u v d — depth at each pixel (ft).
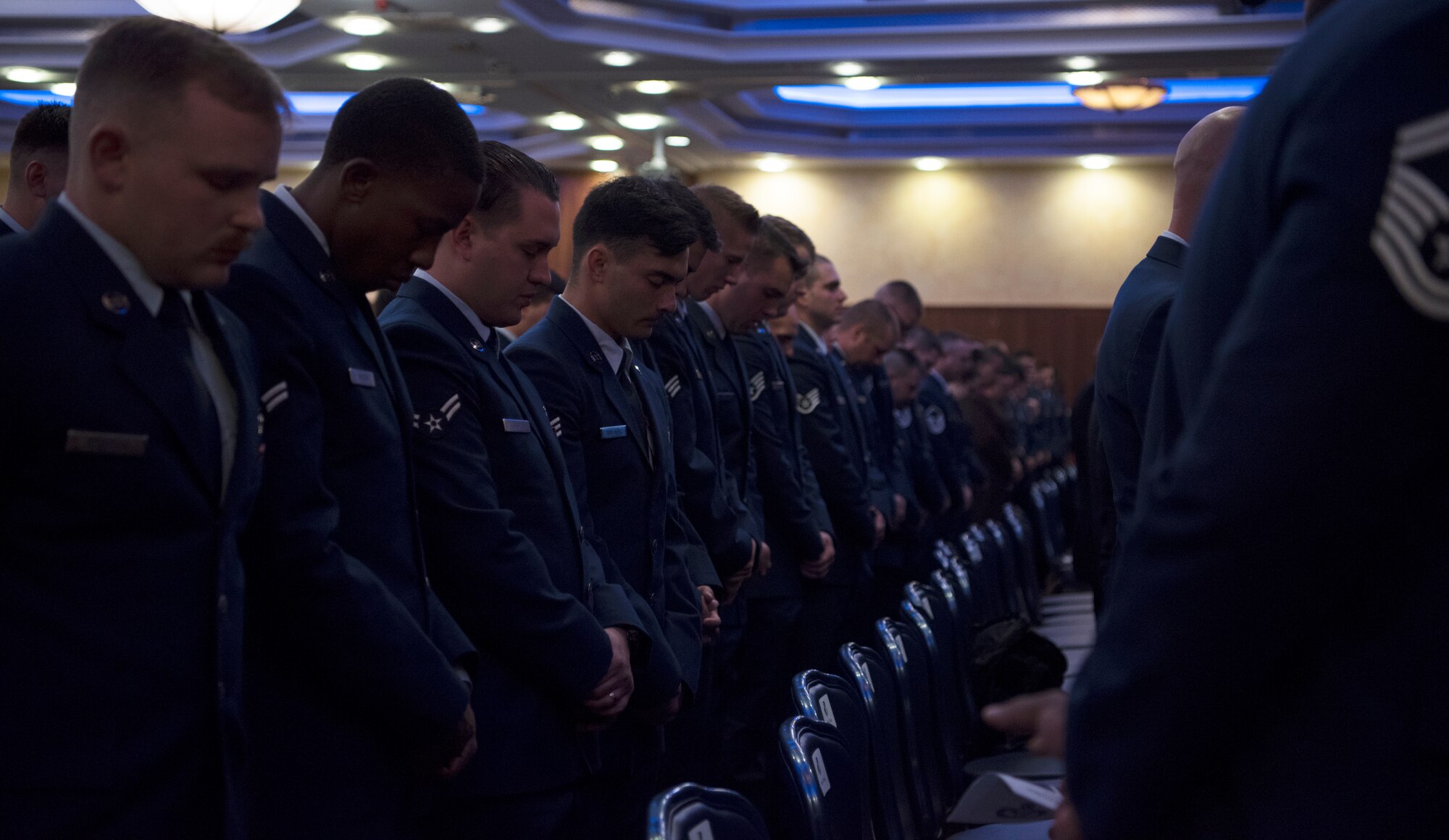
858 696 7.23
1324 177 2.39
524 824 6.89
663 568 8.62
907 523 18.54
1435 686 2.37
